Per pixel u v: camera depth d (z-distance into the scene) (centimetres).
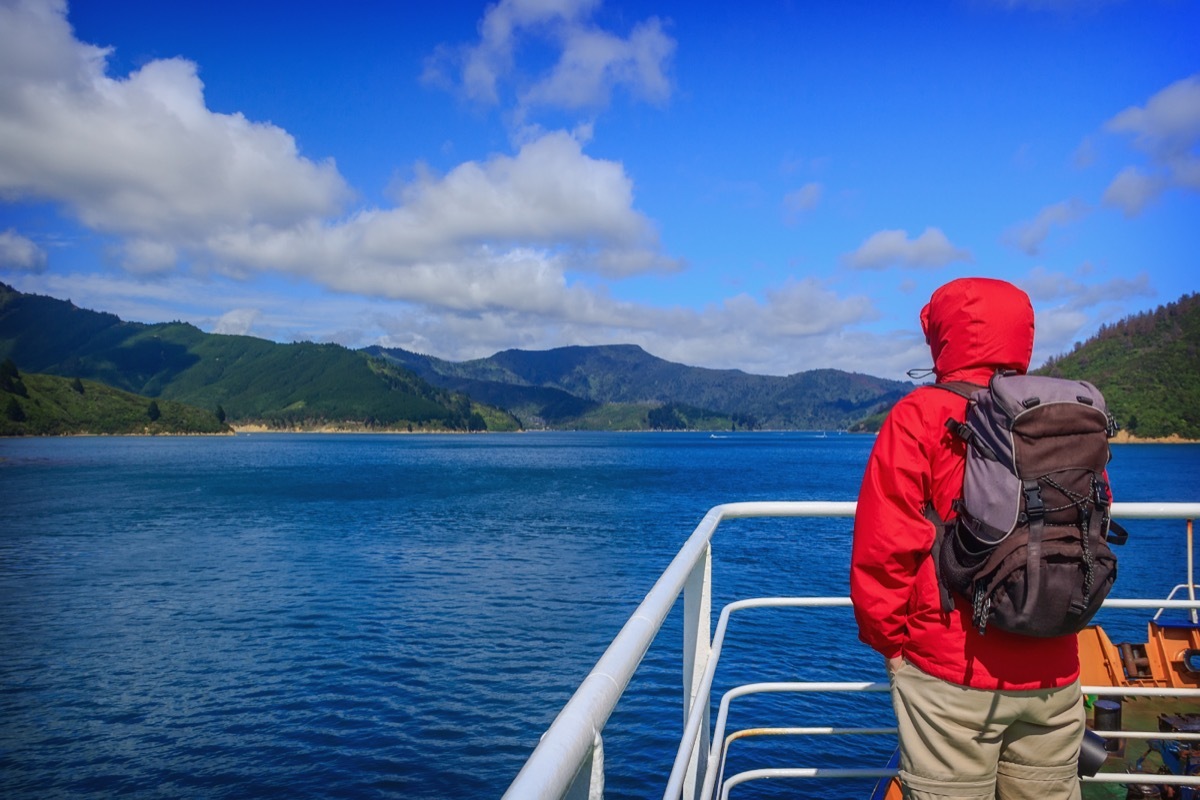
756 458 14425
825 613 2195
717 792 293
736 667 1712
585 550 3512
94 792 1250
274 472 9788
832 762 1288
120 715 1546
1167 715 414
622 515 5019
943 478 213
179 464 11394
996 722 210
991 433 201
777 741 1355
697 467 11238
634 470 10431
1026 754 218
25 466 10700
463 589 2647
